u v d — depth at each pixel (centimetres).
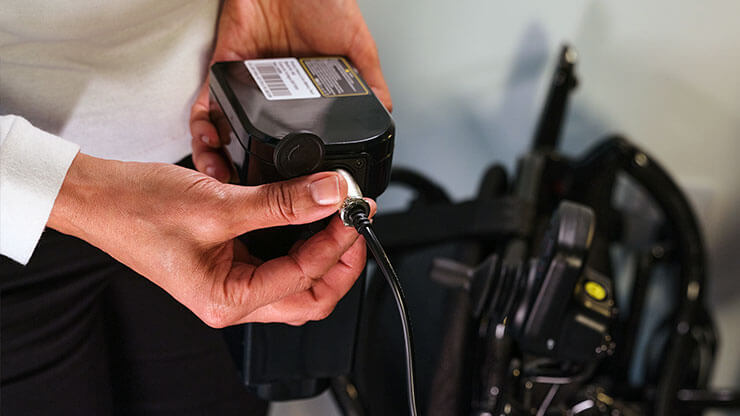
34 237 57
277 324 65
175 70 72
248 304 58
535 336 69
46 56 65
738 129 124
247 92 61
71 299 75
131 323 83
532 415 80
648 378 124
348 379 106
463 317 89
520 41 115
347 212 53
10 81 65
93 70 68
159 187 56
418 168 126
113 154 73
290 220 53
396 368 104
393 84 117
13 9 61
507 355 83
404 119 121
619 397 118
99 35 66
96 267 76
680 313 114
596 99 122
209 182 56
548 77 118
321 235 57
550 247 67
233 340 71
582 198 108
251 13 73
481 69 117
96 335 79
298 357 68
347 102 61
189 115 76
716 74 119
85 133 70
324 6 73
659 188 112
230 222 54
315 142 53
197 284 57
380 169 57
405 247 103
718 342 124
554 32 114
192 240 56
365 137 55
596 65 118
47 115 68
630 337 120
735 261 138
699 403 117
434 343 95
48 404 76
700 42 116
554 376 76
